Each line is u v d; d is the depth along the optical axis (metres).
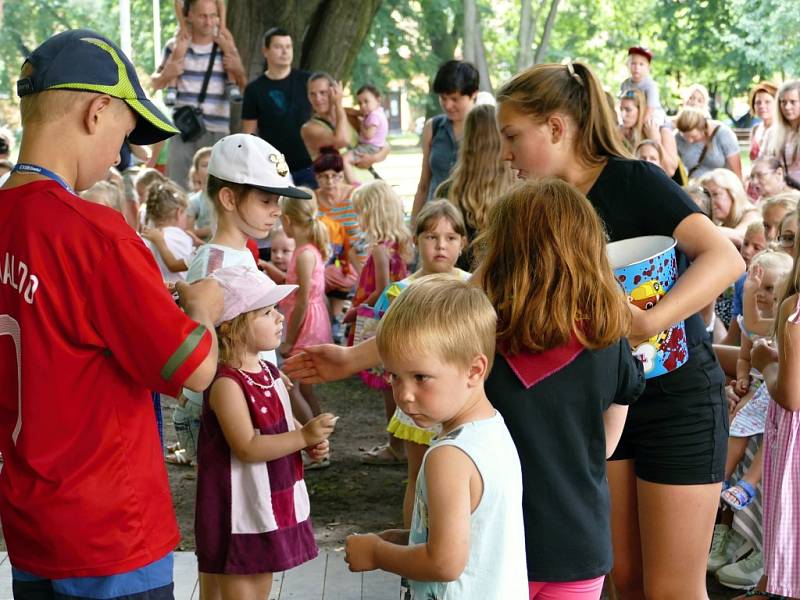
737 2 24.25
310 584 4.20
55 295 2.31
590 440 2.50
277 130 8.85
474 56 20.72
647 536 3.04
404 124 42.66
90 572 2.36
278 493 3.23
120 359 2.35
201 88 9.34
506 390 2.45
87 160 2.42
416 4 24.16
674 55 26.11
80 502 2.34
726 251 2.78
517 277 2.46
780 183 8.31
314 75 8.86
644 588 3.10
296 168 8.92
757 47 24.09
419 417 2.28
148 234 6.53
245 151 3.65
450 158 6.75
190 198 8.24
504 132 2.94
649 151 8.09
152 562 2.43
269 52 8.82
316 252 6.22
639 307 2.73
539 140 2.90
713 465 2.99
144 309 2.31
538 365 2.45
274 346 3.25
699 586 3.04
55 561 2.36
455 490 2.17
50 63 2.37
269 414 3.24
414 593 2.32
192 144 9.41
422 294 2.25
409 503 4.23
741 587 4.34
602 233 2.51
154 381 2.34
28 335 2.33
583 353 2.47
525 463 2.44
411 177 24.12
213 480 3.22
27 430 2.35
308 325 6.18
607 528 2.52
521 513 2.29
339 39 11.63
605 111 2.90
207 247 3.63
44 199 2.34
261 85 8.84
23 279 2.32
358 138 11.63
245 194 3.66
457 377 2.24
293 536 3.27
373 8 11.83
